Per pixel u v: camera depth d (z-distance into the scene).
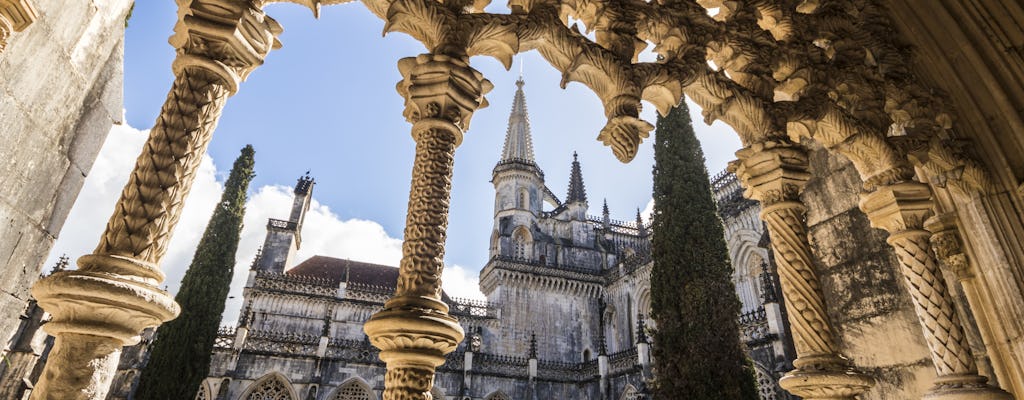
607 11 4.91
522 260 45.00
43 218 4.52
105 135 5.21
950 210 5.45
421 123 3.79
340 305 39.62
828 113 5.03
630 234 52.19
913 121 5.36
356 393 34.31
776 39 5.61
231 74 2.98
